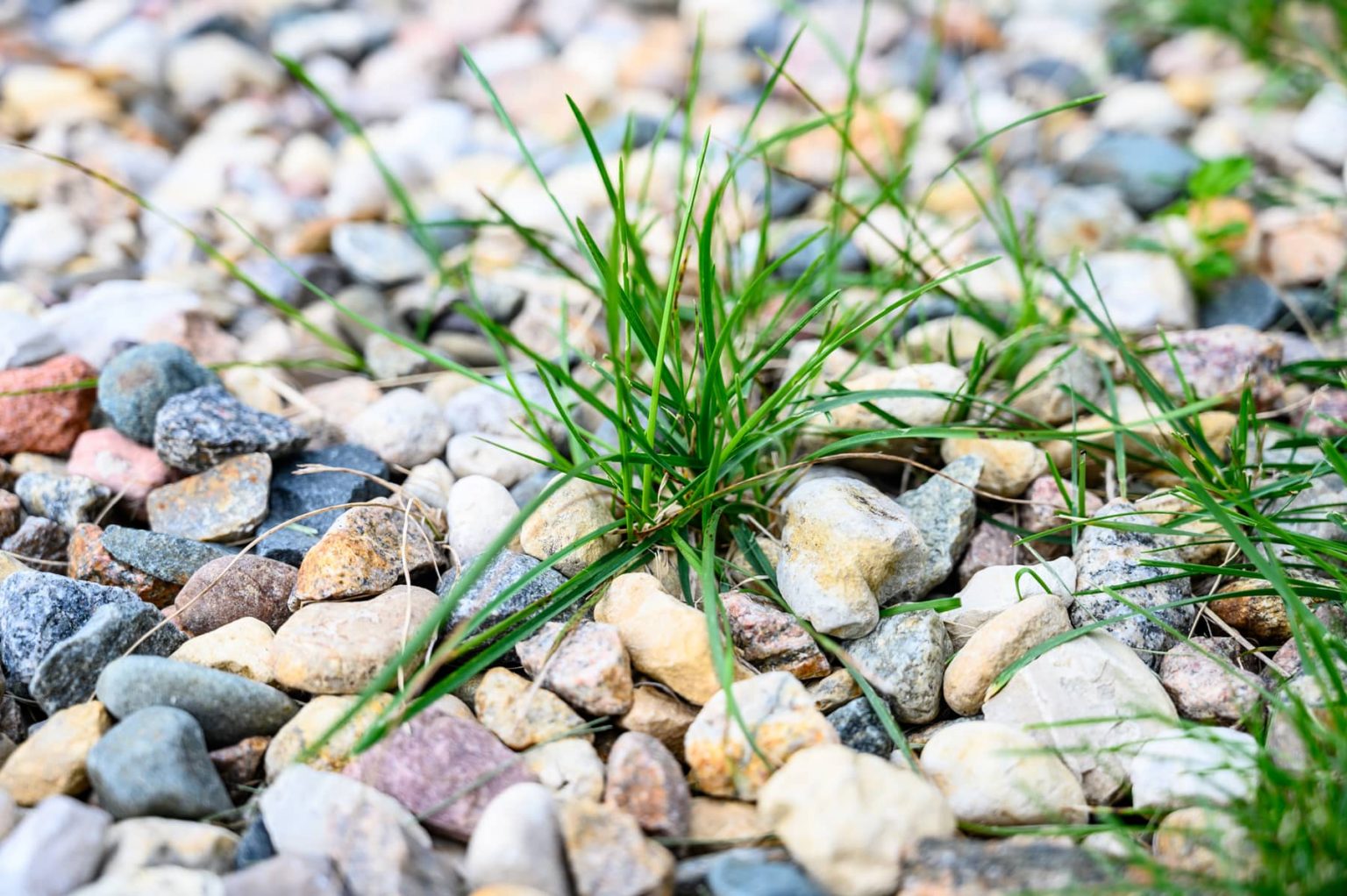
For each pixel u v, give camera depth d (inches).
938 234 26.5
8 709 19.5
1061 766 19.0
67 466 22.5
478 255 26.6
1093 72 32.8
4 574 20.7
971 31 34.7
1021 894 17.5
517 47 35.9
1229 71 32.0
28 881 17.5
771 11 36.1
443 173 29.7
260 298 25.6
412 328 25.4
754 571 20.8
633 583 20.1
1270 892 17.4
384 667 19.5
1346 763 18.1
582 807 18.2
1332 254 25.3
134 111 30.8
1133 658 19.8
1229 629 20.3
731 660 19.3
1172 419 21.1
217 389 22.3
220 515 21.4
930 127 30.9
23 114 29.8
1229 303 24.7
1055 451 22.4
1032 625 19.8
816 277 24.6
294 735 19.0
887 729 19.3
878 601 20.4
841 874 18.0
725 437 21.4
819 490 20.7
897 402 22.1
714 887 17.9
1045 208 27.1
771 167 25.9
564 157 30.0
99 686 19.1
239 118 31.0
